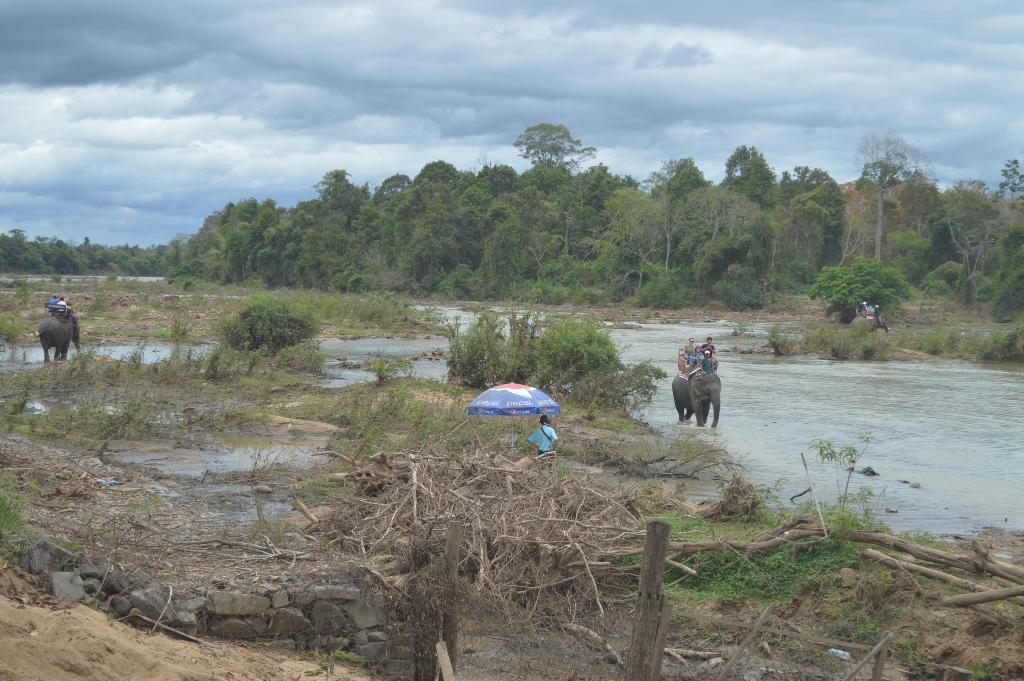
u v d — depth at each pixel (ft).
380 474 31.78
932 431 59.00
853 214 329.52
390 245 323.37
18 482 29.63
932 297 248.52
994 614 24.26
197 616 21.43
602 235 309.83
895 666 23.71
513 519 27.48
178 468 42.19
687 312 238.27
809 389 82.64
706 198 284.20
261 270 354.54
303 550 26.07
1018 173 267.18
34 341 106.32
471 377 73.10
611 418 61.26
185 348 103.76
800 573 27.40
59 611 19.07
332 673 20.56
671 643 25.04
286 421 55.83
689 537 30.09
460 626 24.38
